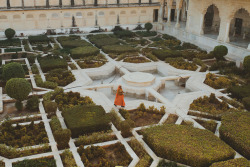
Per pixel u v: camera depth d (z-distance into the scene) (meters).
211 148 10.21
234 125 11.75
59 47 28.27
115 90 18.23
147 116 14.09
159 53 24.91
